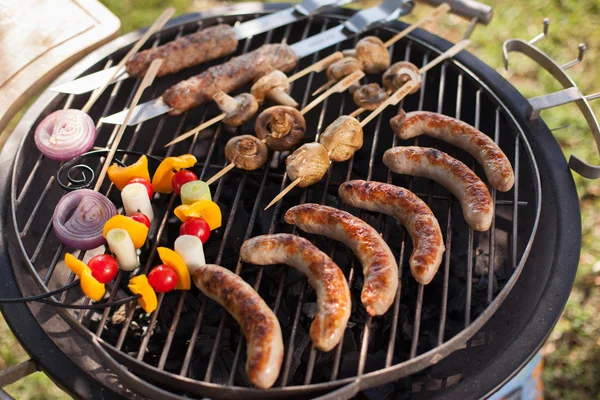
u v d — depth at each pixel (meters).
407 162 0.82
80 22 0.97
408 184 0.93
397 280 0.71
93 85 0.90
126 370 0.66
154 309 0.73
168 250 0.73
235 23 1.03
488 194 0.77
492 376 0.71
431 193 0.84
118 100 1.01
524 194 0.88
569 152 1.31
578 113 1.36
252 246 0.74
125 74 0.94
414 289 0.84
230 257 0.86
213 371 0.78
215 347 0.71
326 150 0.83
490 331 0.79
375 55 0.94
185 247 0.72
